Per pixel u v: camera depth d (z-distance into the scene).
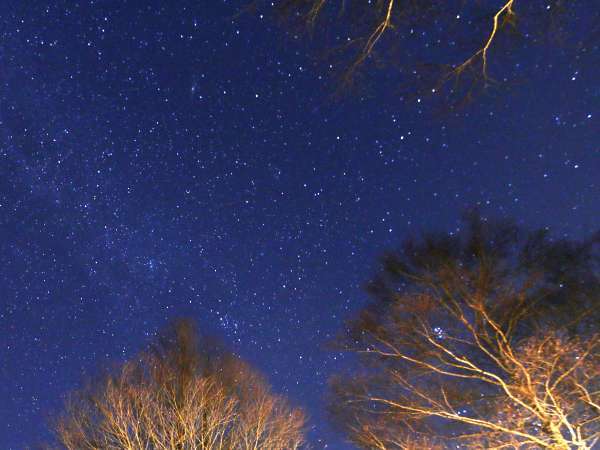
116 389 10.80
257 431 10.66
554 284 6.75
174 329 12.12
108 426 10.37
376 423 7.20
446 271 6.80
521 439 6.34
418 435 6.92
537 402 6.07
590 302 6.57
